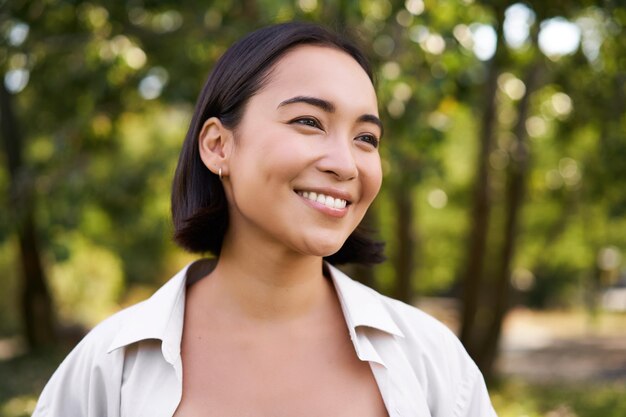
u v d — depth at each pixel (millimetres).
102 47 6020
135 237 16125
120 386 1416
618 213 8562
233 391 1368
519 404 7773
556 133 8484
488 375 8945
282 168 1301
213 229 1495
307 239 1307
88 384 1453
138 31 6148
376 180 1371
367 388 1415
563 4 5320
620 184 8375
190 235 1501
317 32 1405
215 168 1422
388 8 5172
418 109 5352
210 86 1456
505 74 7637
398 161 5531
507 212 8625
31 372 9383
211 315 1451
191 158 1488
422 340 1539
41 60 6668
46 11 6074
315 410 1365
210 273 1531
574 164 9375
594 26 6512
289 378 1388
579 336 16453
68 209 6574
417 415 1415
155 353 1422
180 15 6211
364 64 1455
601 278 18094
